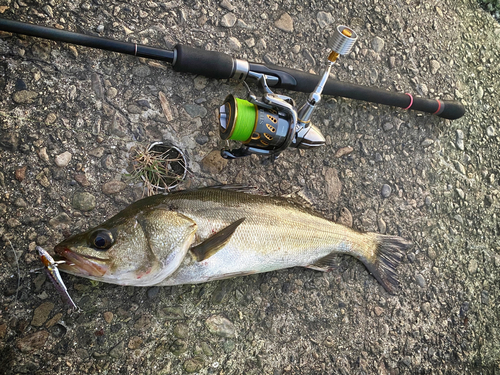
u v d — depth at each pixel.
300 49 0.58
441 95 0.68
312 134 0.48
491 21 0.76
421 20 0.68
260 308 0.53
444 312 0.63
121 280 0.40
